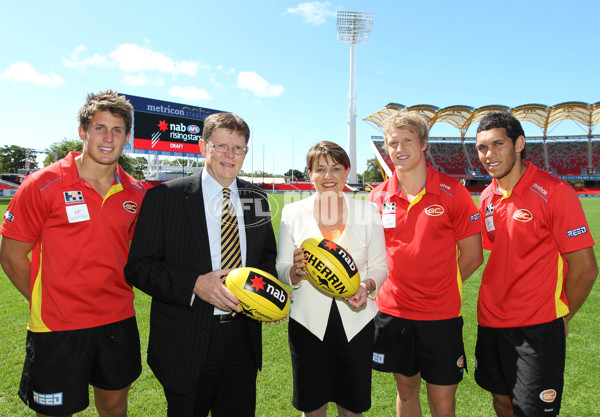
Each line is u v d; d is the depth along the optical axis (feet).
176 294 5.91
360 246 7.60
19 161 182.91
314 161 7.55
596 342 13.10
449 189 7.80
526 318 7.25
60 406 6.65
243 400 6.72
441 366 7.56
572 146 145.07
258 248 6.96
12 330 13.75
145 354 12.29
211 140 6.46
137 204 7.64
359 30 126.62
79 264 6.81
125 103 7.18
